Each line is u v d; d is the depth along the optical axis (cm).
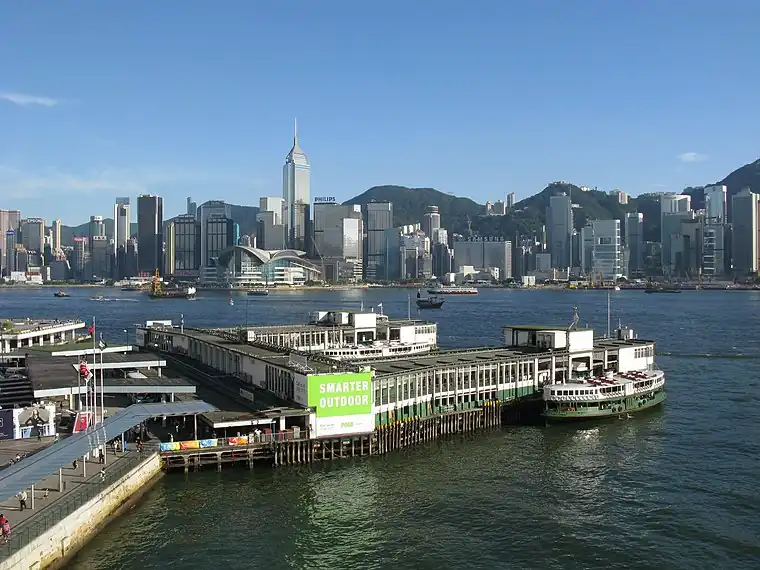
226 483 8975
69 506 7000
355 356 15688
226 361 13275
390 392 10788
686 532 7788
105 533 7500
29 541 6191
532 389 12825
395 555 7225
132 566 6869
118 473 8038
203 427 10012
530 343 14350
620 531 7819
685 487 9175
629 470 9850
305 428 9919
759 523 8025
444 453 10538
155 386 10762
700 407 13712
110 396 11519
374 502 8538
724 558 7188
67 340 19600
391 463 10000
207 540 7431
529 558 7188
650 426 12231
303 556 7169
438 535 7688
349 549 7331
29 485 6725
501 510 8369
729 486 9206
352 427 10125
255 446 9506
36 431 9106
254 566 6944
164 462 9162
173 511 8088
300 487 8938
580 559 7169
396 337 18688
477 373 12144
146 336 17775
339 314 18338
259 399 10800
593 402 12388
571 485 9225
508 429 11975
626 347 14212
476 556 7225
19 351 15612
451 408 11712
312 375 9919
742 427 12169
